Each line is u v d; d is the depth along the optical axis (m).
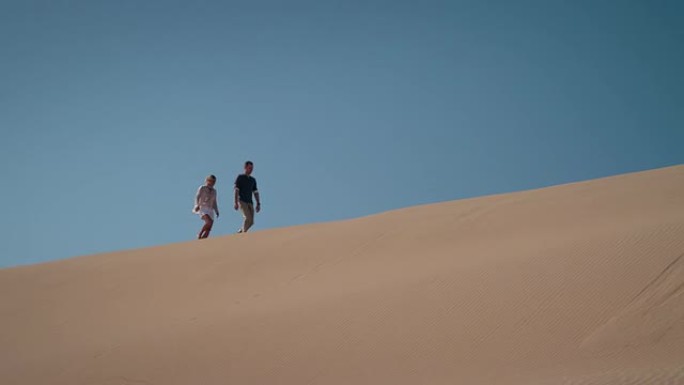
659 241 13.80
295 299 16.06
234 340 14.71
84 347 16.19
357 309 14.59
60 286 20.66
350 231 20.52
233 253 20.61
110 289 19.70
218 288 18.30
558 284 13.45
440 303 13.99
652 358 10.77
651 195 18.02
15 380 15.12
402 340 13.27
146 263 21.28
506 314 13.09
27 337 17.59
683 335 11.18
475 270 14.87
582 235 15.34
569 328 12.24
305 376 13.03
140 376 14.33
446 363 12.32
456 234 18.27
